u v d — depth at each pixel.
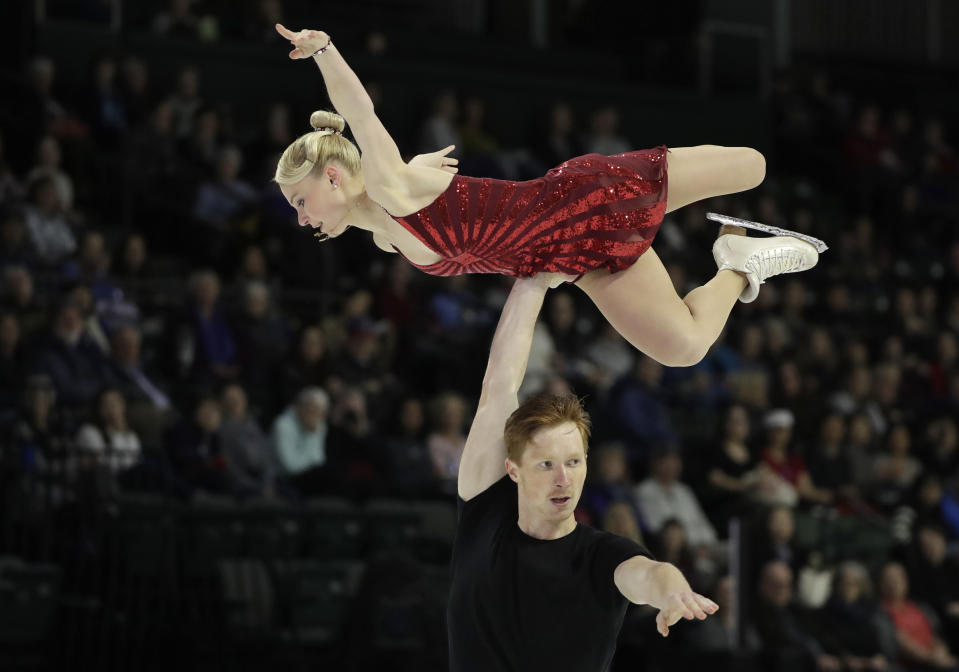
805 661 28.84
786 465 36.69
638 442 36.19
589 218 13.59
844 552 34.28
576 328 40.44
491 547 12.36
